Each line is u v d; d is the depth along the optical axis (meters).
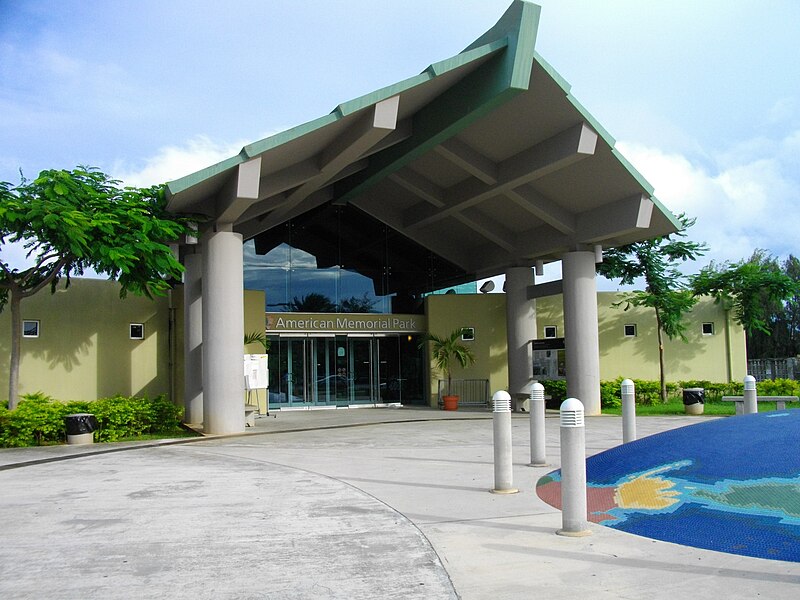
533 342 27.47
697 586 5.50
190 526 7.80
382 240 31.38
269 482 10.79
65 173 16.83
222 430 19.05
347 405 30.44
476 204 26.39
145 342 23.56
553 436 17.62
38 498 9.65
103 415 18.08
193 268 22.55
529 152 21.36
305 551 6.68
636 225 22.03
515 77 16.98
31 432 16.69
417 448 15.48
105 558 6.52
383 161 23.50
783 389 28.75
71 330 21.78
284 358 29.89
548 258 28.38
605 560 6.28
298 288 30.06
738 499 7.78
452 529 7.51
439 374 30.75
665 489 8.55
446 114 19.52
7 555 6.66
